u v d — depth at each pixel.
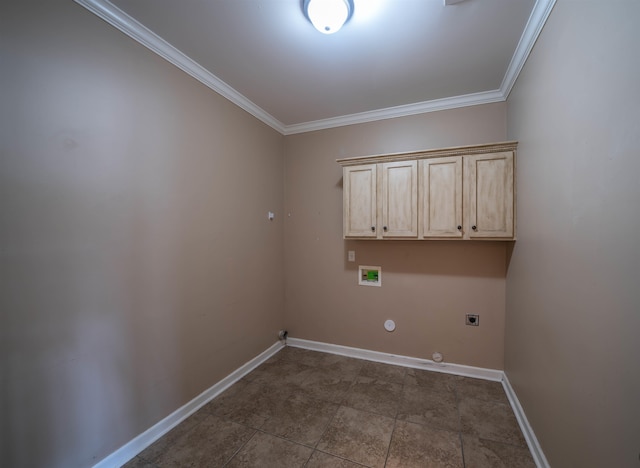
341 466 1.50
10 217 1.13
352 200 2.55
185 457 1.57
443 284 2.55
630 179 0.80
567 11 1.22
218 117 2.22
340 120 2.89
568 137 1.21
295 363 2.73
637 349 0.77
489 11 1.49
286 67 2.02
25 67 1.17
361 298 2.85
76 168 1.33
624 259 0.83
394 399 2.11
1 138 1.11
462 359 2.49
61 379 1.28
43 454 1.23
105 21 1.45
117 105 1.51
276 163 3.03
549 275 1.41
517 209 2.04
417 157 2.34
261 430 1.78
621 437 0.83
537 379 1.56
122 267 1.53
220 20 1.56
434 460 1.54
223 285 2.27
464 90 2.35
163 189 1.77
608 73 0.92
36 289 1.20
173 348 1.83
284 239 3.17
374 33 1.67
